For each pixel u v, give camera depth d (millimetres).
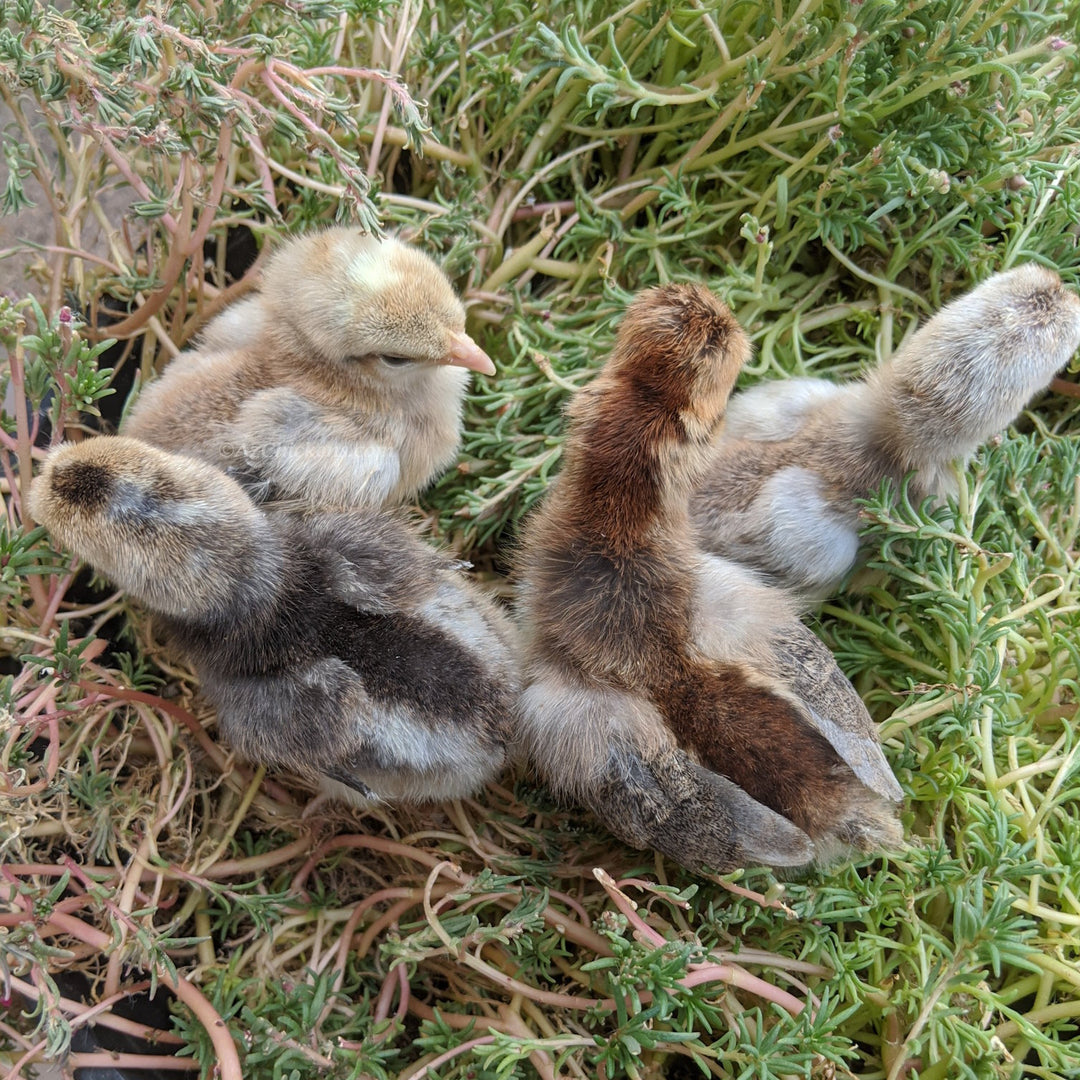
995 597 211
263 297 209
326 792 197
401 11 234
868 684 215
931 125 221
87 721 191
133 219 222
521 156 245
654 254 233
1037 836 187
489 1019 179
